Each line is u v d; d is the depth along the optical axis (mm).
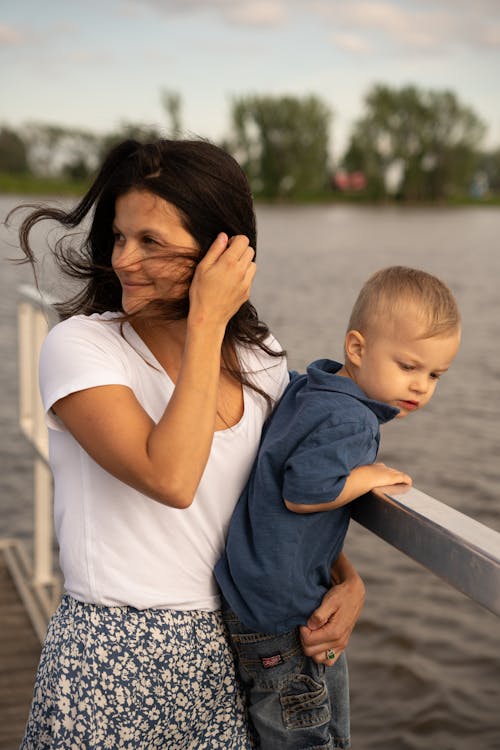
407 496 1216
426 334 1302
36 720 1276
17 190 71875
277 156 81062
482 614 5438
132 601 1260
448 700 4551
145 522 1271
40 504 3270
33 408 3109
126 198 1254
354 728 4352
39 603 3363
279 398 1466
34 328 3010
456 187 87062
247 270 1213
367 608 5527
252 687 1361
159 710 1271
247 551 1291
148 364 1286
